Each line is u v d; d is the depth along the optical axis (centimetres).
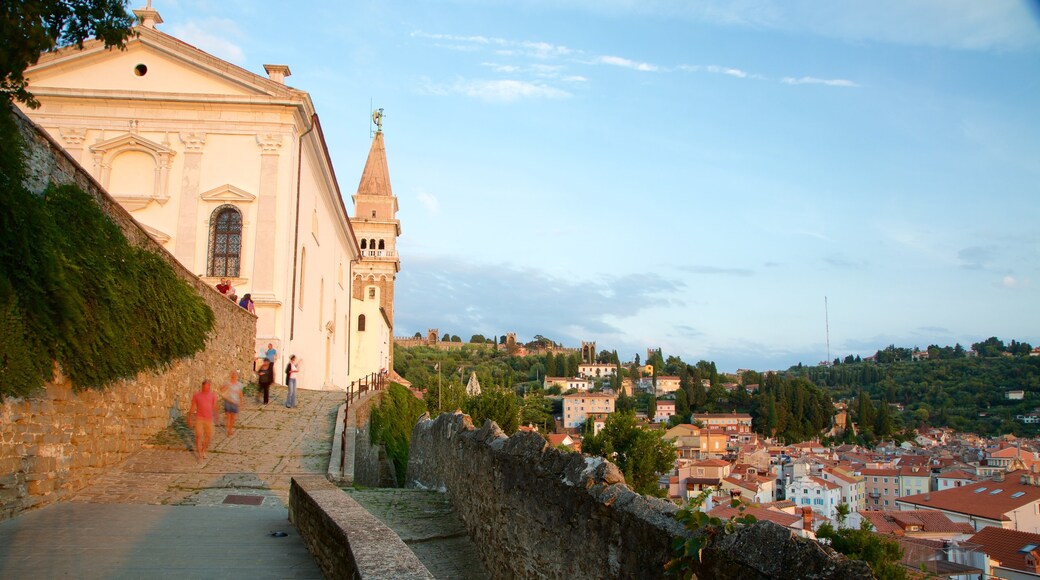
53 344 1086
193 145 3130
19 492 1001
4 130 1011
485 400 4109
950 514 7950
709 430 15362
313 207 3634
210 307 2047
